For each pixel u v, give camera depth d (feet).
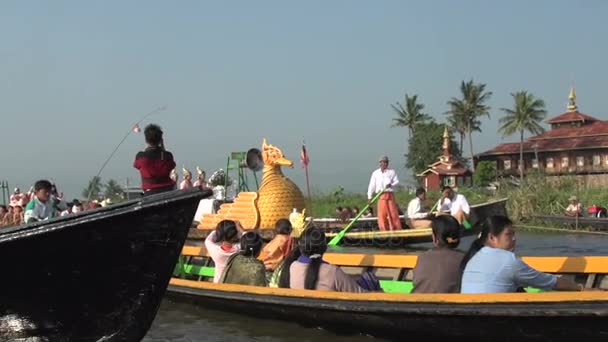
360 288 23.08
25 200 51.47
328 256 29.89
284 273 24.76
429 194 104.78
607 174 187.01
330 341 21.95
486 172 191.11
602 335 16.60
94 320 17.92
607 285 22.66
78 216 16.34
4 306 17.24
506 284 18.44
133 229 16.84
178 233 17.38
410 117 259.39
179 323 25.40
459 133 247.70
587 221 66.08
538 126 210.79
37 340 17.69
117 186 49.44
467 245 48.08
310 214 51.26
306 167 47.93
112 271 17.34
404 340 20.72
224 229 27.91
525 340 17.98
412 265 26.55
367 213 62.34
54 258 16.72
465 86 242.58
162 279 17.89
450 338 19.39
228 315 26.40
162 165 21.65
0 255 16.20
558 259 23.06
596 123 206.90
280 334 23.09
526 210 76.23
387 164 49.01
